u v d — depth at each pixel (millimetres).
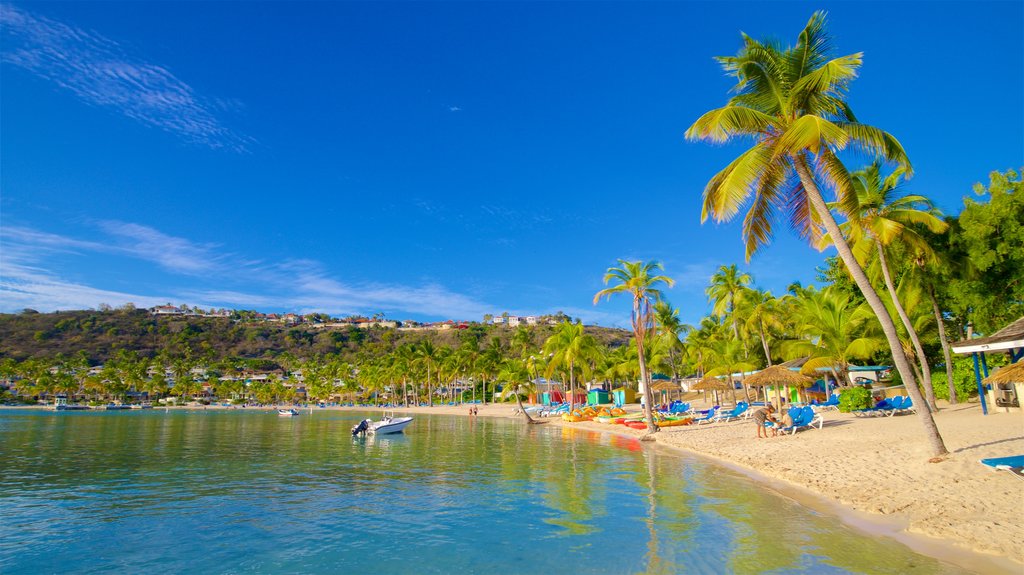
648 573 8453
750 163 14422
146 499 15648
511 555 9680
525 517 12523
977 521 9648
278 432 46344
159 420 72500
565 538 10594
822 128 12852
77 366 158750
